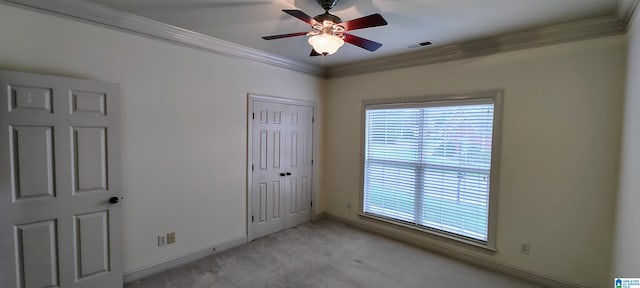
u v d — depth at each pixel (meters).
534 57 2.84
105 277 2.53
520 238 2.97
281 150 4.13
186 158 3.14
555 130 2.75
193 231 3.23
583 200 2.63
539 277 2.86
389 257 3.38
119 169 2.57
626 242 2.06
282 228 4.21
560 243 2.75
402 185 3.88
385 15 2.47
